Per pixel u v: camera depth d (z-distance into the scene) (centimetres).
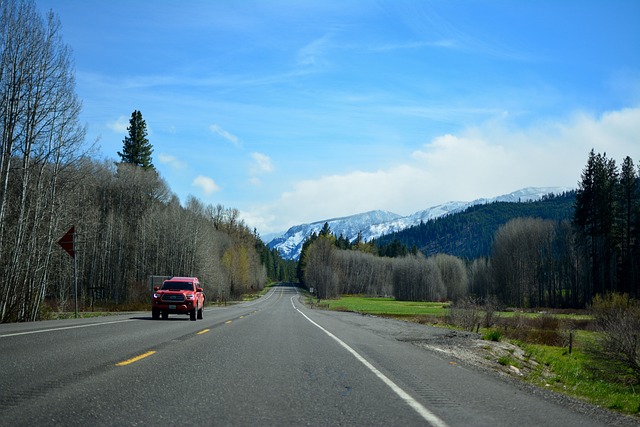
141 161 10431
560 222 10969
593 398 1144
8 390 698
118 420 571
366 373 1005
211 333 1825
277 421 595
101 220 8319
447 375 1061
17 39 2866
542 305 10925
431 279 16200
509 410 725
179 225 8994
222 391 764
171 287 2841
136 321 2395
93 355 1078
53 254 3956
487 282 12606
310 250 18012
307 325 2662
